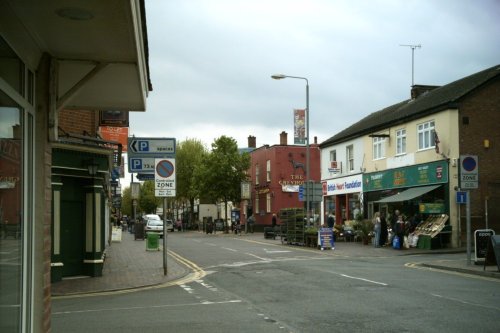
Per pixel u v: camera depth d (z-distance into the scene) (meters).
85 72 7.00
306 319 8.66
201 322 8.63
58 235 14.41
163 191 15.84
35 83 5.55
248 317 8.98
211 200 55.84
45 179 5.48
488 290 11.62
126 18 4.93
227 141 53.84
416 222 27.23
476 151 26.11
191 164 69.12
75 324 8.68
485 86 26.48
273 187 52.19
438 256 21.73
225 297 11.30
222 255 22.91
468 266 15.90
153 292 12.42
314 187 27.95
